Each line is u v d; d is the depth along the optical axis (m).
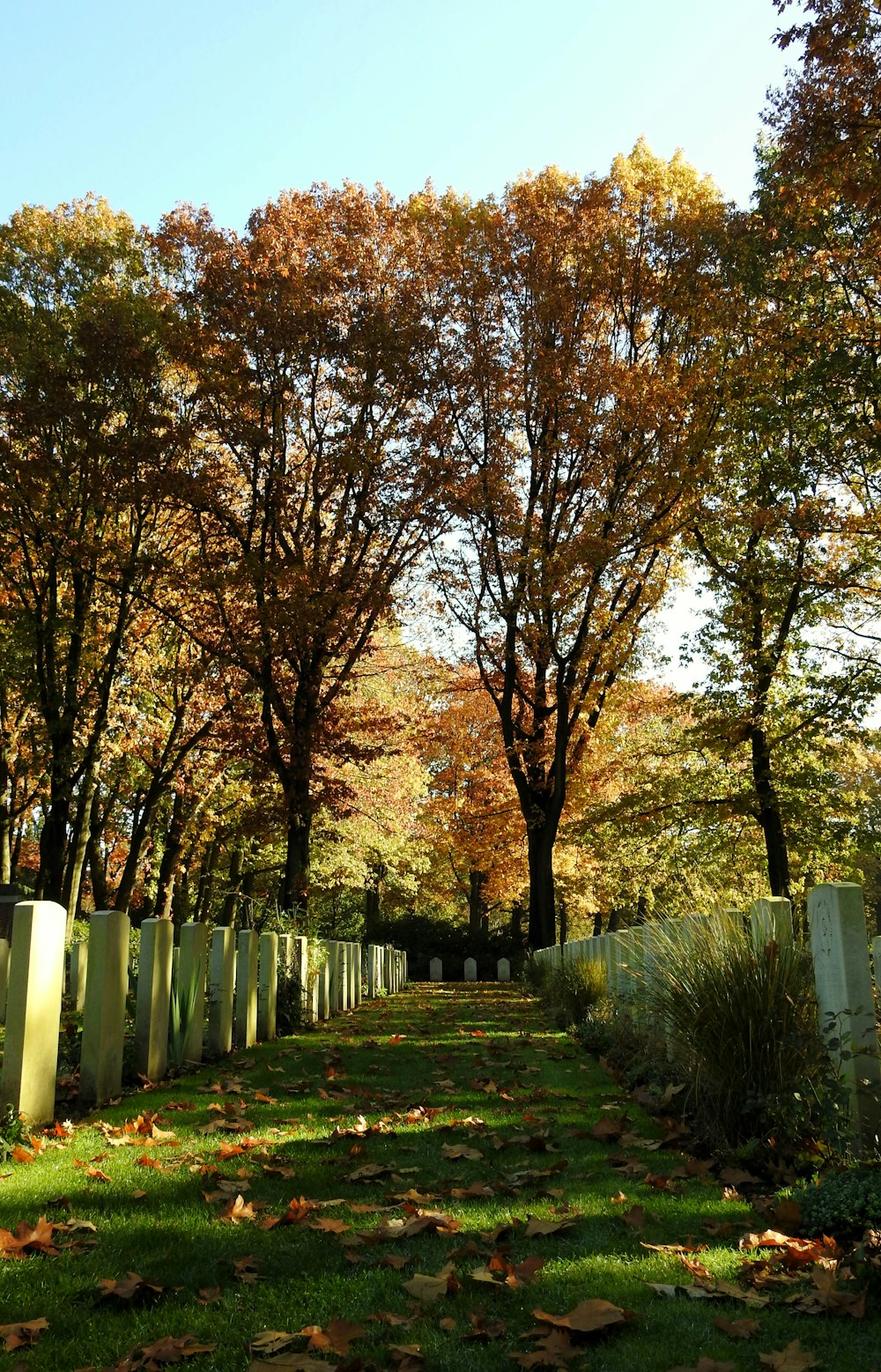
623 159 21.11
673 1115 5.80
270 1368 2.56
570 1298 3.04
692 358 21.22
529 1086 7.20
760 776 20.70
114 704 22.66
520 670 25.22
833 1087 4.45
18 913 5.37
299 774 17.45
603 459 20.36
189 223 18.14
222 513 17.12
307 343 16.61
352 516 18.14
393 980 26.39
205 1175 4.43
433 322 19.67
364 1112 6.16
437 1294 3.07
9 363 18.45
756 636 21.38
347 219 18.52
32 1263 3.30
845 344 16.22
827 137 12.21
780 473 18.06
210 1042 8.48
